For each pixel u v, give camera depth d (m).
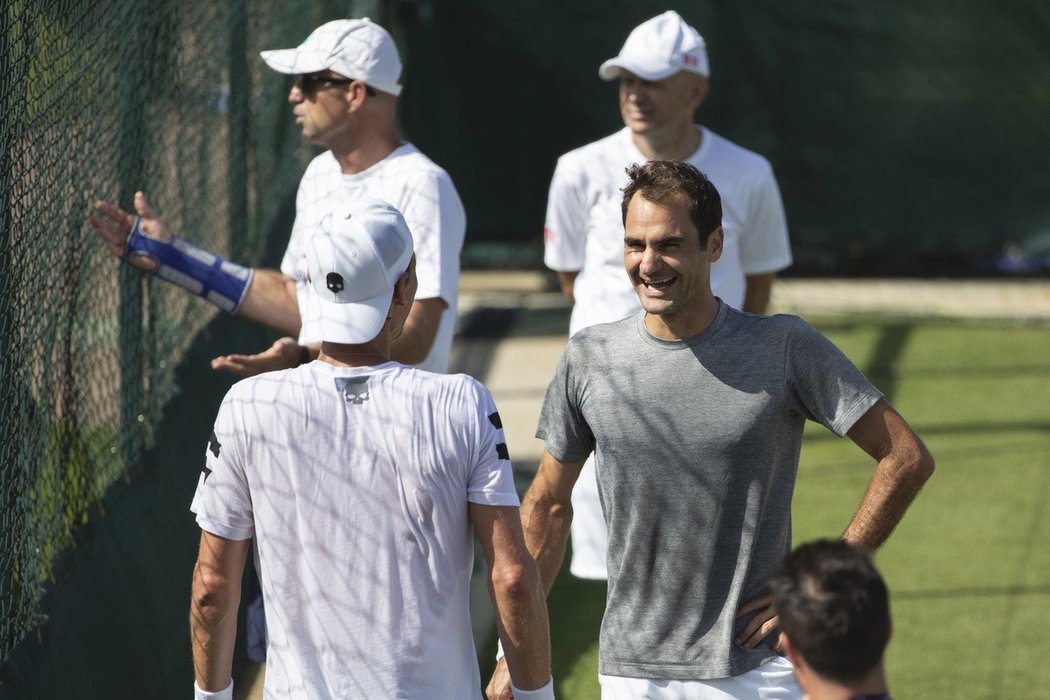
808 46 33.22
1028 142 33.22
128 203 14.65
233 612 8.94
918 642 16.77
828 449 24.00
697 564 9.89
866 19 32.91
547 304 32.59
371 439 8.51
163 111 16.09
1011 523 20.52
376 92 13.09
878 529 9.83
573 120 33.94
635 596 10.13
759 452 9.77
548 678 8.90
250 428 8.62
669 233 9.59
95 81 13.23
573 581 19.09
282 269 14.07
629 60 15.16
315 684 8.62
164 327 16.28
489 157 34.34
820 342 9.91
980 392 26.50
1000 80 33.00
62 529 12.34
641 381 9.98
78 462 12.82
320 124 13.09
